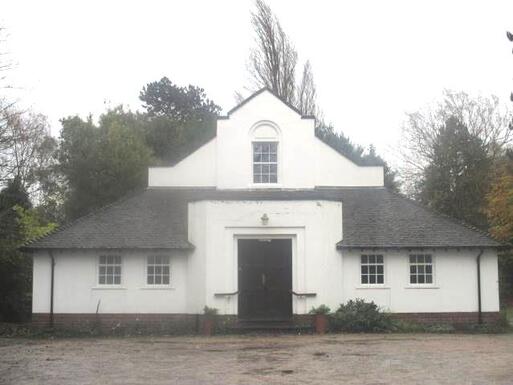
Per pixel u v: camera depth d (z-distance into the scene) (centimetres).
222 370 1393
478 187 4397
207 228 2331
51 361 1555
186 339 2061
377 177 2731
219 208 2336
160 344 1914
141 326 2364
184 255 2414
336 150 2738
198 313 2323
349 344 1859
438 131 4784
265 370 1387
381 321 2259
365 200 2639
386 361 1511
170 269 2409
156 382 1258
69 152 4303
